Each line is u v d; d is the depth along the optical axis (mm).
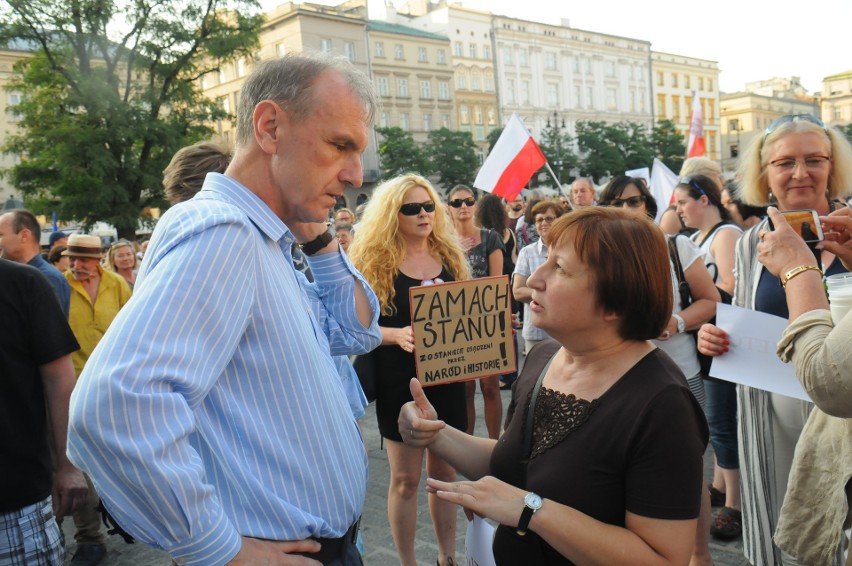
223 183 1337
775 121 2412
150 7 27281
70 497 2375
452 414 3012
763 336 2078
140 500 1054
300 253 1905
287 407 1270
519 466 1553
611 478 1379
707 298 3121
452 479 3061
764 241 1811
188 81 28984
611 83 69562
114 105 26594
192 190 2445
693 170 4578
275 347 1259
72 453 1068
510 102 60656
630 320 1423
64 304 4145
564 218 1479
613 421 1379
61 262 6523
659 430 1326
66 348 2211
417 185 3109
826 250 1991
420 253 3182
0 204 41156
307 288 1889
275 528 1240
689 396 1387
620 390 1405
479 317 2756
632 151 51844
